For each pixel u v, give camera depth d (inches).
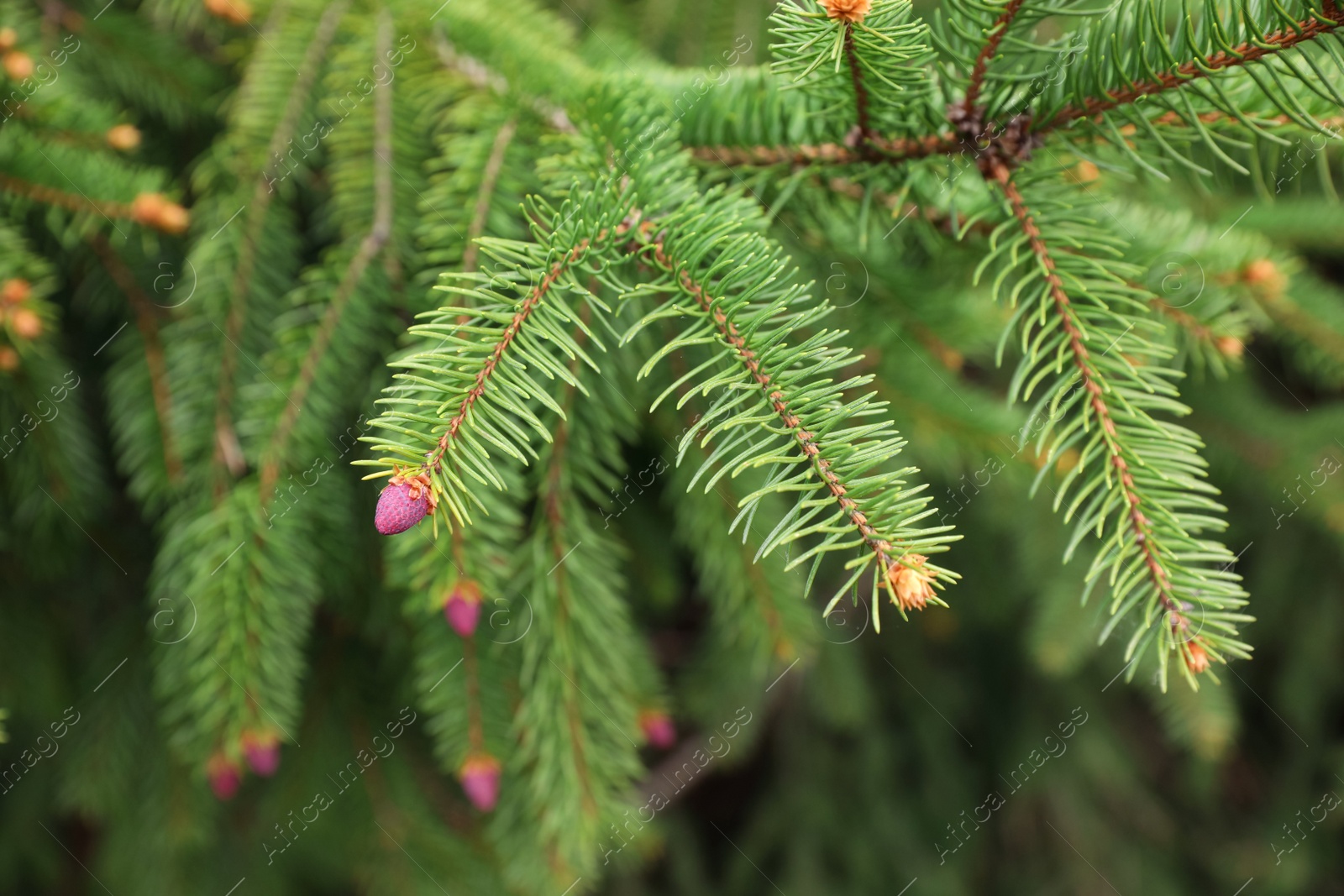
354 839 28.0
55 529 24.7
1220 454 36.0
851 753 48.0
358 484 23.6
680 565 31.7
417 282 21.8
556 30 24.0
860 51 18.3
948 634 46.4
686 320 21.1
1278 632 46.5
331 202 24.4
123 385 23.5
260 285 23.2
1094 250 20.8
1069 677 47.9
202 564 21.7
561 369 17.8
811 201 21.0
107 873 30.0
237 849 31.5
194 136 27.2
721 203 19.0
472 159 21.2
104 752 26.5
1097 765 46.7
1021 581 41.4
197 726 22.5
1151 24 18.2
